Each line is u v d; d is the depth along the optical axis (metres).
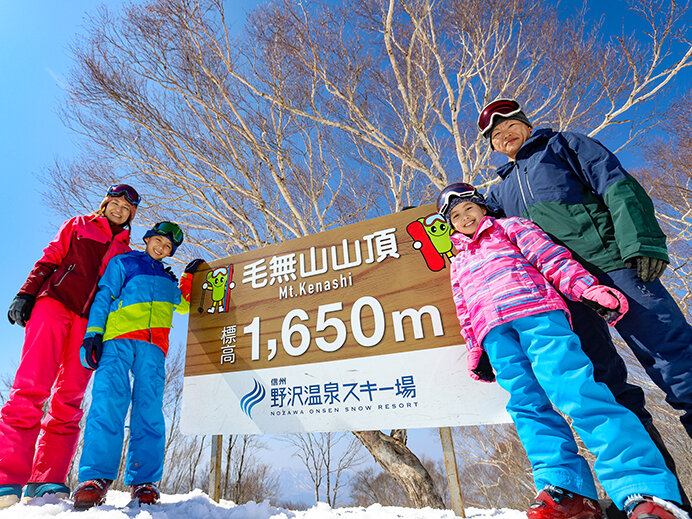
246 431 2.18
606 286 1.28
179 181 5.87
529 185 1.69
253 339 2.39
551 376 1.23
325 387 2.11
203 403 2.35
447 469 1.77
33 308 1.88
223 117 5.49
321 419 2.05
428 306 2.06
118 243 2.24
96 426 1.66
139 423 1.80
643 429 1.09
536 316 1.33
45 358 1.78
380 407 1.96
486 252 1.55
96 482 1.55
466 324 1.61
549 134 1.71
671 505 0.96
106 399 1.70
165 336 2.04
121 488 5.98
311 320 2.29
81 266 2.00
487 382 1.76
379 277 2.22
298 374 2.19
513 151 1.86
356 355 2.11
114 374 1.77
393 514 1.76
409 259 2.20
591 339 1.50
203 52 5.54
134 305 1.95
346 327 2.19
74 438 1.87
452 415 1.83
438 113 5.15
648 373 1.31
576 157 1.60
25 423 1.65
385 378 2.01
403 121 6.00
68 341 1.93
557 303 1.34
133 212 2.40
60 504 1.55
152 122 5.39
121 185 2.34
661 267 1.25
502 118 1.85
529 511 1.19
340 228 2.44
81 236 2.08
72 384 1.89
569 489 1.17
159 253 2.28
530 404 1.33
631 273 1.35
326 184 6.50
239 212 5.86
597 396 1.14
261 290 2.51
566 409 1.18
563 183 1.59
